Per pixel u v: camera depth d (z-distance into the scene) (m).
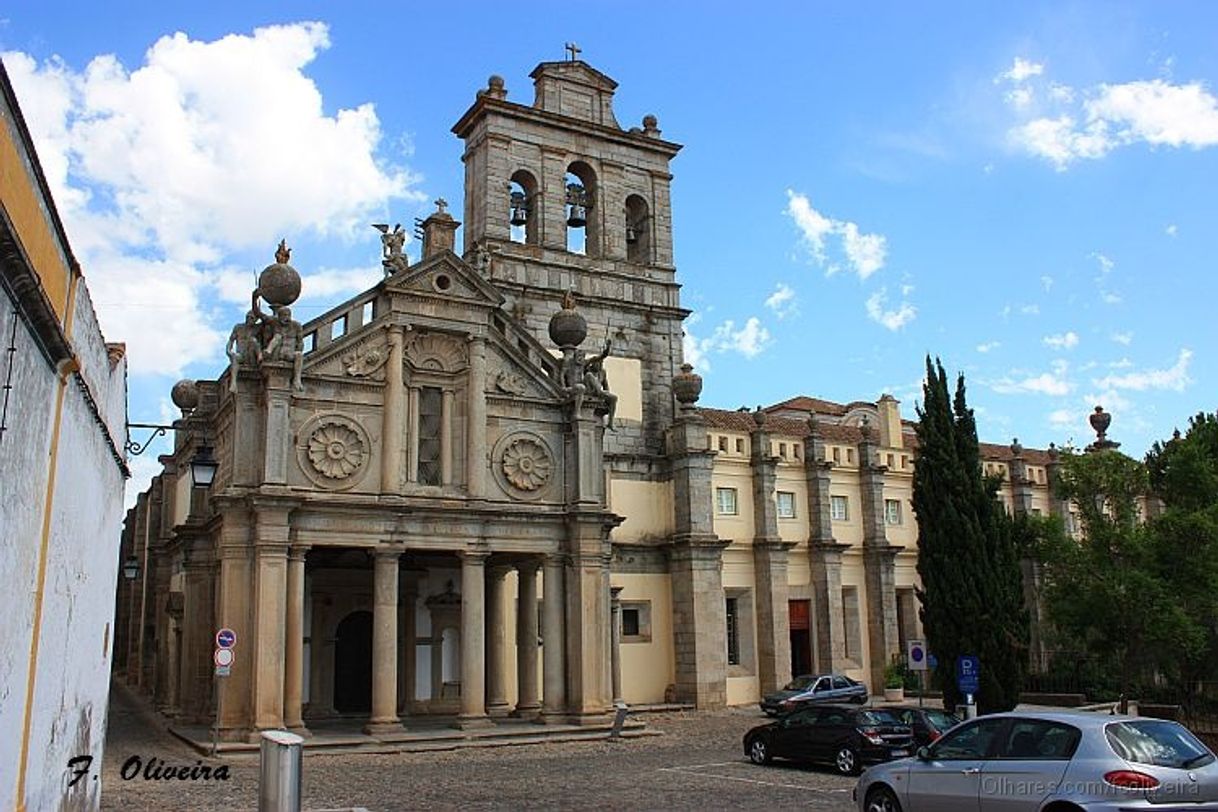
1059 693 44.91
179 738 34.12
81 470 13.94
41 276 10.27
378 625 33.31
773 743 28.27
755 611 48.81
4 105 8.28
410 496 34.50
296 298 33.75
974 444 36.28
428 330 35.84
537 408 37.72
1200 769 13.16
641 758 30.17
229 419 34.56
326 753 30.16
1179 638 30.00
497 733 33.34
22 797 11.00
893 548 52.91
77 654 14.71
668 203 50.91
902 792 15.49
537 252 46.72
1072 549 31.83
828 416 66.38
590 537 36.97
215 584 37.34
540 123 47.81
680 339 49.91
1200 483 32.34
